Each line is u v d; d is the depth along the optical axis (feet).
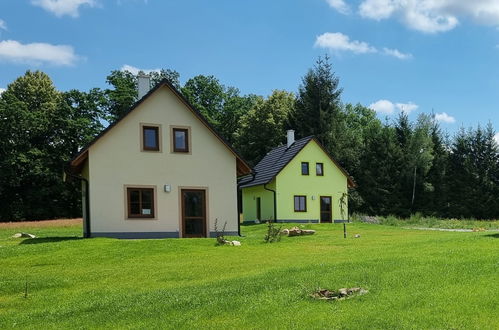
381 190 196.54
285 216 139.95
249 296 30.35
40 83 224.53
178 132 89.45
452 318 23.40
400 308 25.41
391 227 116.88
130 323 27.32
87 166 84.74
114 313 29.84
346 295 28.68
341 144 206.08
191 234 88.84
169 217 87.25
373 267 36.35
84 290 39.52
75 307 32.65
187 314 27.66
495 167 201.16
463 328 22.11
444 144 214.69
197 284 37.81
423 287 29.12
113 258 57.77
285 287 31.99
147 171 86.38
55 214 203.21
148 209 86.12
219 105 247.91
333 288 30.22
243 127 214.90
